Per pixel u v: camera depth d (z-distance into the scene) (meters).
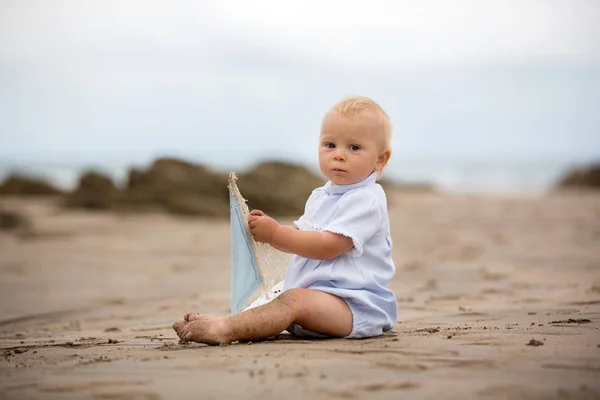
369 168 3.88
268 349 3.36
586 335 3.59
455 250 10.70
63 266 9.39
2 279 8.24
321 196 3.99
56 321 5.70
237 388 2.70
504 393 2.61
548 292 6.28
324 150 3.94
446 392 2.62
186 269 9.10
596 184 30.03
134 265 9.48
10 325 5.56
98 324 5.40
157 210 18.22
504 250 10.52
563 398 2.55
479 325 4.25
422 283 7.42
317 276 3.76
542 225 14.47
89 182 19.67
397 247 11.25
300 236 3.72
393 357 3.13
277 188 17.70
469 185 36.00
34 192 26.45
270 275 3.93
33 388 2.82
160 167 19.97
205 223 15.85
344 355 3.19
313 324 3.64
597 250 10.26
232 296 3.90
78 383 2.85
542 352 3.17
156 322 5.36
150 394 2.67
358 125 3.86
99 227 14.77
